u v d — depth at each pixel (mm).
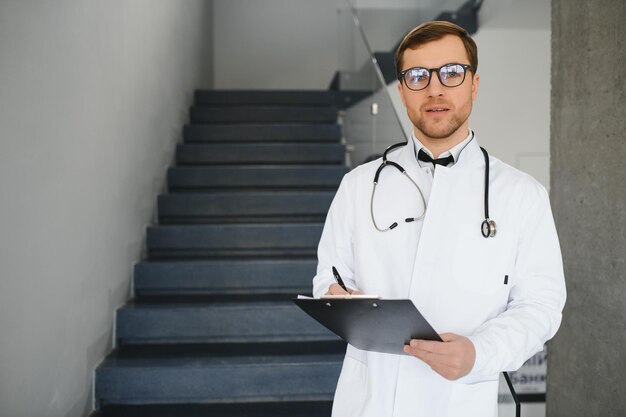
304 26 7105
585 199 2369
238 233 3604
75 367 2369
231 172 4258
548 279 1281
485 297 1285
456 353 1112
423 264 1312
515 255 1306
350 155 4820
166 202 3900
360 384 1390
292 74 7098
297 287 3340
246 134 4875
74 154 2361
